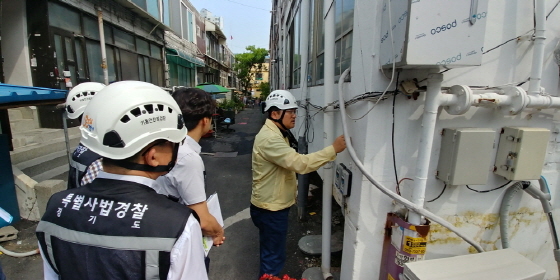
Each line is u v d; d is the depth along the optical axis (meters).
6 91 2.67
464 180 1.73
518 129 1.75
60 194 0.96
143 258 0.80
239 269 2.80
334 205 3.94
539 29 1.67
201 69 21.67
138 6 9.84
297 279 2.63
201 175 1.58
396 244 1.78
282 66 9.66
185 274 0.85
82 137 0.95
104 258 0.81
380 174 1.81
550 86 1.93
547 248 2.24
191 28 18.72
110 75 8.92
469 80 1.78
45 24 6.23
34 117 6.39
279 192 2.12
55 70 6.42
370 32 1.67
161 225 0.83
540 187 2.04
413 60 1.31
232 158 7.50
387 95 1.67
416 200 1.70
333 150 1.90
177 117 1.02
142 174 0.94
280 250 2.25
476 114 1.82
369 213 1.88
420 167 1.66
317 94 3.69
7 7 6.03
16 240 3.30
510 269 1.64
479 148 1.70
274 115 2.19
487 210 2.03
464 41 1.33
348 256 2.09
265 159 2.09
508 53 1.80
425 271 1.58
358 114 1.89
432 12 1.27
